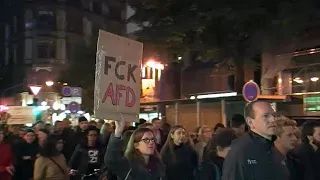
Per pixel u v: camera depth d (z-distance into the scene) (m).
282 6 14.97
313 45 17.06
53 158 8.41
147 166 5.34
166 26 17.58
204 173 6.11
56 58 72.25
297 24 15.38
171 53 19.14
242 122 9.45
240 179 4.17
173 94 27.91
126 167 5.06
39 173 8.30
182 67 26.77
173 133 7.68
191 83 27.02
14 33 74.69
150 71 27.97
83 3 76.19
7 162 10.33
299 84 17.89
